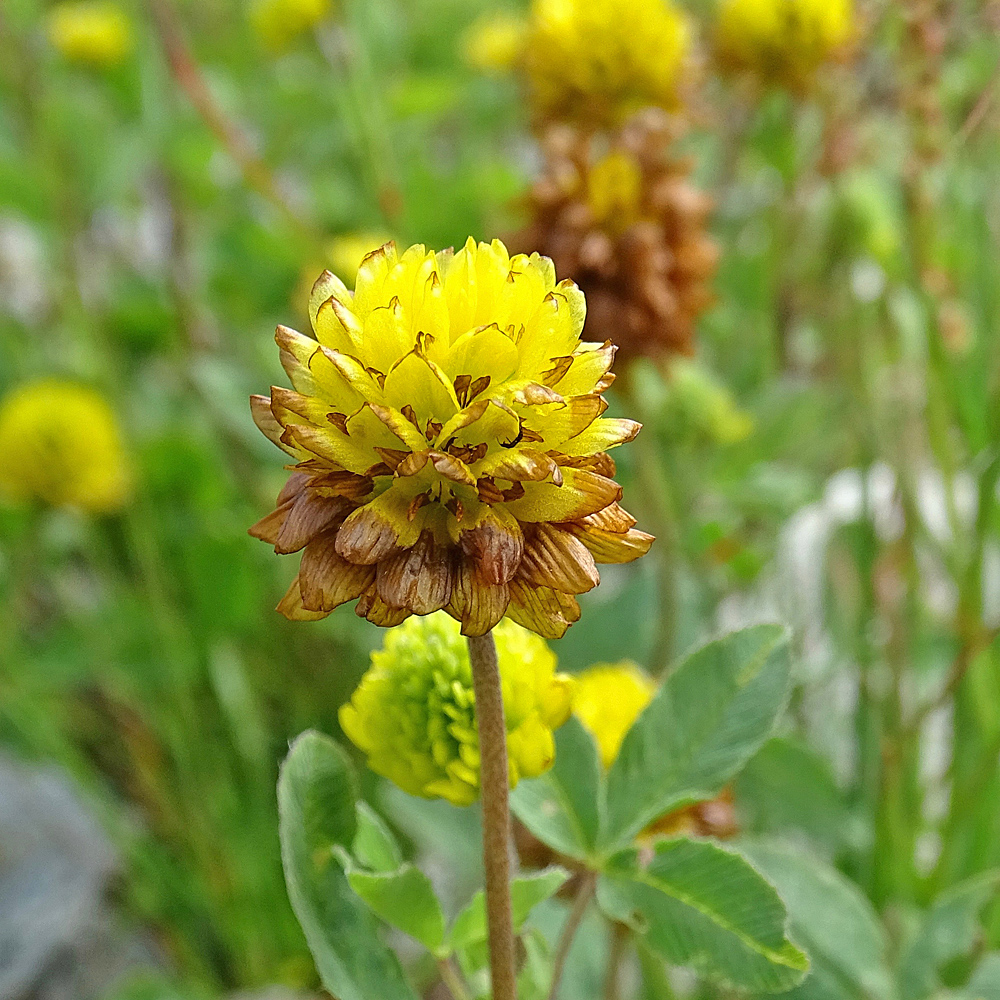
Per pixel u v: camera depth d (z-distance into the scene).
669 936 0.05
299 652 0.13
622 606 0.11
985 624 0.08
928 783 0.09
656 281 0.09
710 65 0.13
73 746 0.13
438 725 0.05
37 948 0.11
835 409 0.12
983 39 0.11
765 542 0.12
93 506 0.13
